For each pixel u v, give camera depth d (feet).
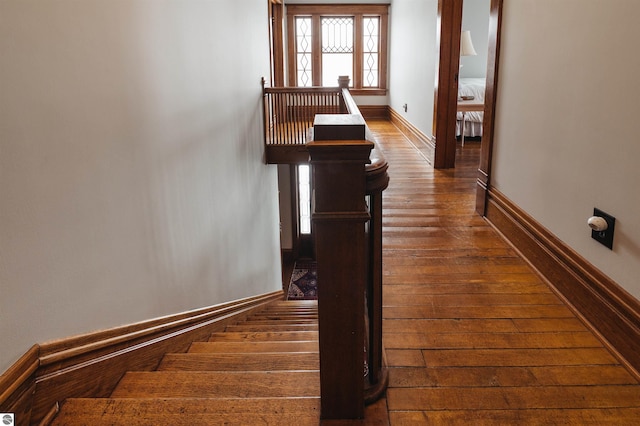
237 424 4.96
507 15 10.16
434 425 5.17
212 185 10.38
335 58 30.22
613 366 6.16
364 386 5.49
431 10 17.93
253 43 15.71
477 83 23.35
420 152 19.98
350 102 12.81
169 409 5.14
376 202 5.07
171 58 7.91
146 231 7.04
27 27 4.50
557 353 6.46
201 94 9.57
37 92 4.65
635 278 6.03
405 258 9.61
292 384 5.88
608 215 6.53
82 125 5.38
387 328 7.13
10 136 4.34
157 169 7.39
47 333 4.98
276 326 10.75
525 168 9.44
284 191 27.76
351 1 29.01
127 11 6.35
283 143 18.20
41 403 4.90
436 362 6.30
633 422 5.20
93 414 5.09
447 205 12.96
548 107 8.38
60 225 5.08
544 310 7.59
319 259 4.64
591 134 6.97
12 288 4.47
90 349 5.60
